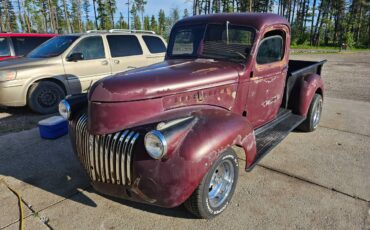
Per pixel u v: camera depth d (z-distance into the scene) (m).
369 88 10.27
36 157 4.29
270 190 3.39
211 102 3.20
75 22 63.91
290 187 3.46
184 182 2.38
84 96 3.35
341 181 3.62
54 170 3.90
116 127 2.62
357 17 59.50
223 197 2.91
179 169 2.37
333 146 4.71
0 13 56.34
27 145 4.73
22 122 6.05
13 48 8.00
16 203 3.17
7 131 5.45
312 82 4.93
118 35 7.59
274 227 2.78
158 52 8.34
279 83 4.30
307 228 2.76
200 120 2.64
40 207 3.09
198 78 3.05
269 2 55.06
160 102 2.78
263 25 3.63
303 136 5.16
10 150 4.54
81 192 3.37
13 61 6.62
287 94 4.82
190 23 4.09
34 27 49.78
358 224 2.82
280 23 3.96
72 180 3.64
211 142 2.50
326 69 16.56
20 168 3.95
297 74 4.86
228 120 2.79
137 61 7.83
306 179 3.65
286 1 58.41
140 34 8.05
